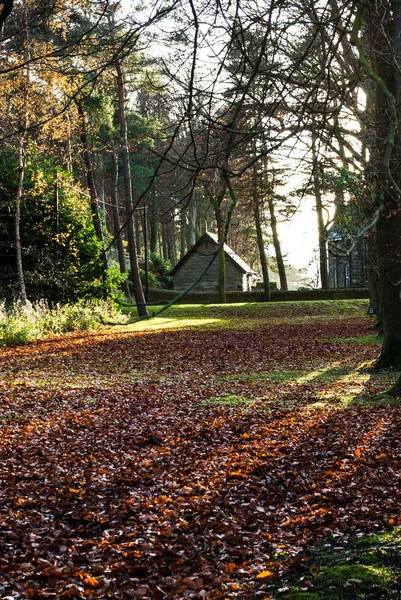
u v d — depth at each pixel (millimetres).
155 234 68375
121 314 34875
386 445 9180
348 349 22500
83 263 32531
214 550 5875
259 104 3379
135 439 10469
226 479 8109
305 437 10172
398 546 5320
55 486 7934
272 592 4875
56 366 19531
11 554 5863
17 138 28000
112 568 5512
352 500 6867
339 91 3258
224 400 14055
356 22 2957
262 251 48812
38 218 31938
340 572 4980
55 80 19812
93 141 43219
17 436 10586
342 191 11078
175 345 25203
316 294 49812
